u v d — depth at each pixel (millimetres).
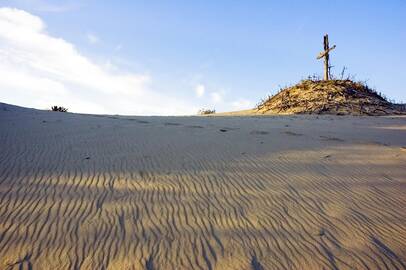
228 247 5277
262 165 9094
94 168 8609
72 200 6738
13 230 5645
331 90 30172
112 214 6219
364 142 12336
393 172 8633
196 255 5074
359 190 7422
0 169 8305
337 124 18688
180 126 15344
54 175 8055
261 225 5922
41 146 10578
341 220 6086
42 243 5309
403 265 4863
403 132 15727
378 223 5996
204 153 10172
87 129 13703
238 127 15750
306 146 11391
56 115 17875
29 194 6973
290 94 32156
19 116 16156
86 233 5590
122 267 4793
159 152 10203
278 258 5008
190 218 6148
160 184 7648
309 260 4957
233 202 6812
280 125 17328
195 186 7578
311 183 7809
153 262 4910
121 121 16734
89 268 4773
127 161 9242
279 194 7191
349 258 5004
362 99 29062
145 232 5664
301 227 5852
